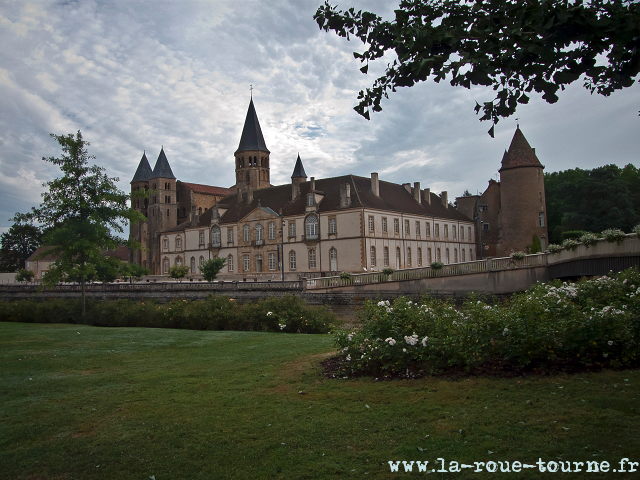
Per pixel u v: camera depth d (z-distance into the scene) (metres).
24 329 29.61
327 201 69.44
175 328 28.34
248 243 77.44
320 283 40.19
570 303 11.21
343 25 6.05
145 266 102.62
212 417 9.16
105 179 32.88
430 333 11.45
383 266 68.50
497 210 95.75
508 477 6.14
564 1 4.82
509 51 5.07
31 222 32.81
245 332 23.83
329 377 11.62
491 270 37.56
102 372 14.02
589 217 72.06
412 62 5.54
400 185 84.06
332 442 7.66
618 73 5.33
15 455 7.88
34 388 12.20
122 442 8.20
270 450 7.55
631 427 7.07
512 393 8.91
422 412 8.54
